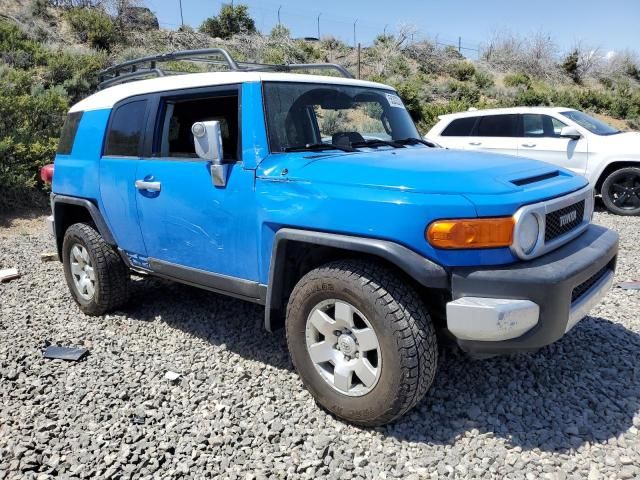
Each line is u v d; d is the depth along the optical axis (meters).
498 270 2.66
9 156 9.62
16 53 15.98
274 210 3.13
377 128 4.05
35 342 4.12
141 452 2.79
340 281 2.85
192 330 4.35
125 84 4.46
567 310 2.75
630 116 29.19
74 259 4.79
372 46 36.47
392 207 2.71
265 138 3.30
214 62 4.71
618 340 3.98
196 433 2.95
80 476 2.61
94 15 24.47
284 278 3.26
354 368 2.91
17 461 2.70
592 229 3.48
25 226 8.70
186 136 3.83
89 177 4.47
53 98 11.37
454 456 2.72
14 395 3.34
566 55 41.69
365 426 2.97
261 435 2.93
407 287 2.79
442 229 2.63
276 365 3.72
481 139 10.15
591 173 9.29
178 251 3.84
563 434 2.88
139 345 4.09
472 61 39.75
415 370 2.71
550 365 3.60
